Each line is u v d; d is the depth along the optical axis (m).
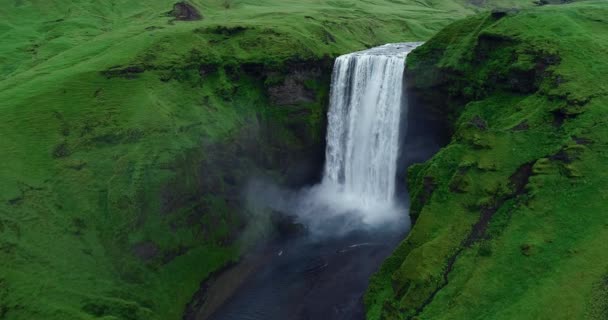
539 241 36.22
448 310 35.91
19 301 39.16
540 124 43.03
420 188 46.44
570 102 41.94
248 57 70.12
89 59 67.00
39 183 48.34
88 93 58.19
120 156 52.66
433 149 62.75
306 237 61.41
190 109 61.69
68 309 40.84
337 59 72.56
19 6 92.06
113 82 60.38
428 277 38.59
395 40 102.44
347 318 45.59
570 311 31.09
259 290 51.38
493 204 40.72
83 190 49.78
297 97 71.00
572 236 35.31
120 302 44.00
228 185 60.12
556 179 38.81
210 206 56.28
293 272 54.03
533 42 48.16
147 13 98.06
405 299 38.78
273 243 60.06
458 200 42.38
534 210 38.16
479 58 53.41
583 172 38.00
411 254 40.69
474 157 43.88
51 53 75.56
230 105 66.88
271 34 74.62
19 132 51.66
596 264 32.75
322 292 50.00
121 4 101.75
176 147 55.00
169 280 49.38
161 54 66.38
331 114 74.56
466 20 59.81
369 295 44.50
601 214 35.44
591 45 46.28
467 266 37.97
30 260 42.47
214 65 68.75
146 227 49.84
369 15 114.56
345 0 133.12
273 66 69.31
